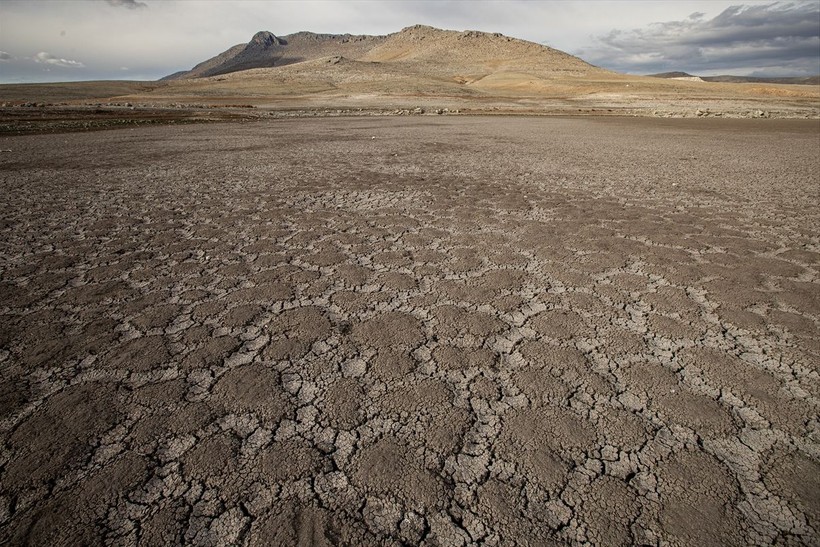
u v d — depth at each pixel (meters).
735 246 5.85
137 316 4.00
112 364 3.29
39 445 2.52
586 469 2.37
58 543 1.98
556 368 3.23
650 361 3.32
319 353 3.42
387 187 9.66
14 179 10.37
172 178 10.62
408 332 3.71
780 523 2.08
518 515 2.11
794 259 5.36
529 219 7.14
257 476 2.32
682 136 21.98
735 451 2.49
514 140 20.20
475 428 2.65
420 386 3.02
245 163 13.03
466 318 3.94
